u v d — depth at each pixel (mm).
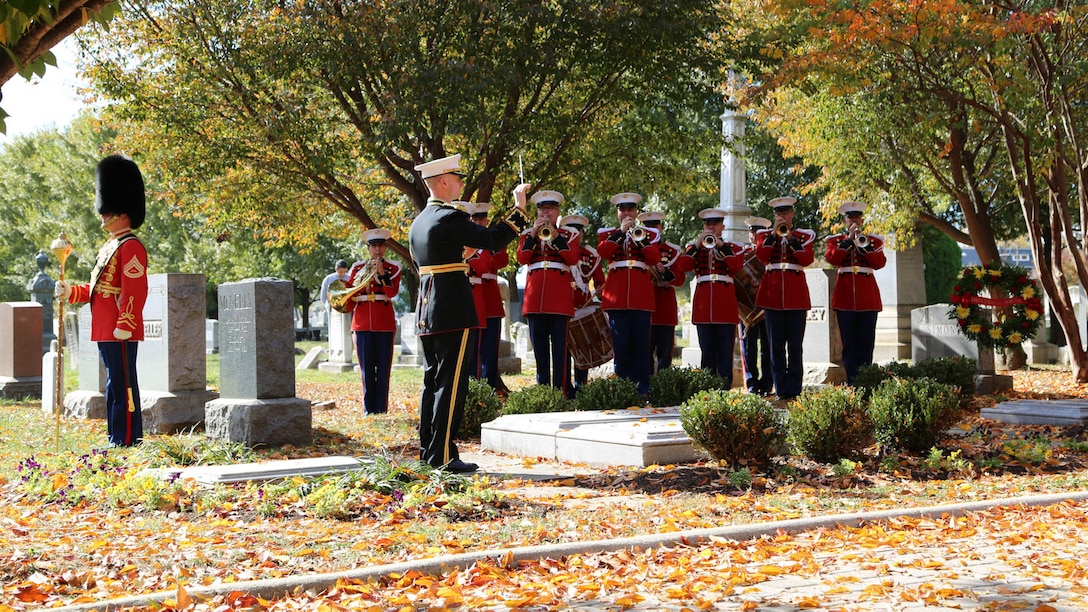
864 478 8812
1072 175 23250
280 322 11047
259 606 4688
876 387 12047
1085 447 10297
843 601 4781
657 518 6961
